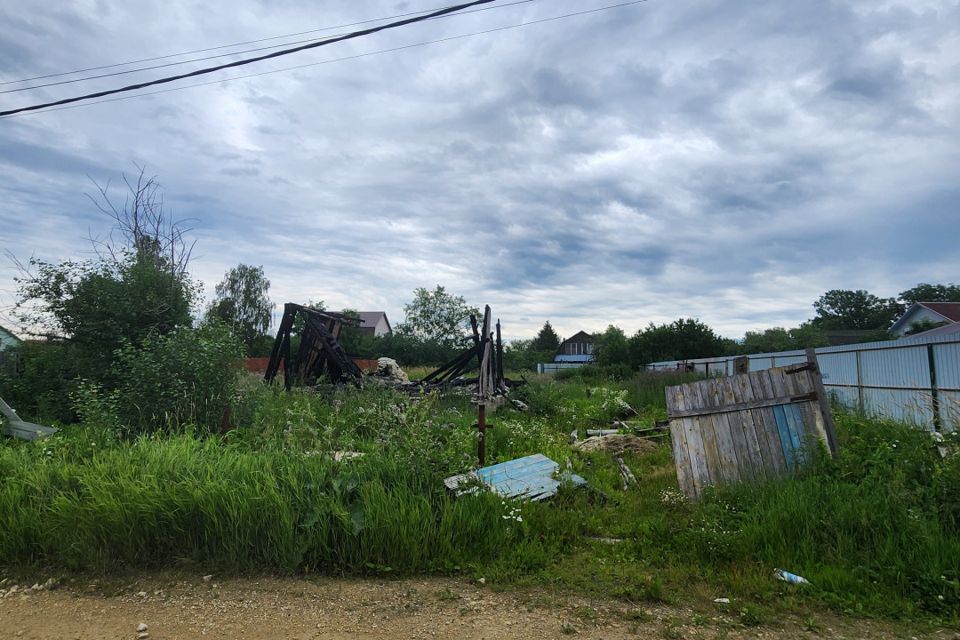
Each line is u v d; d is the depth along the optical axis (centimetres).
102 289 1260
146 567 452
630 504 631
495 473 636
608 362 3738
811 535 470
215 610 382
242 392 920
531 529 514
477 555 465
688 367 2462
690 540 492
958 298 6450
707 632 354
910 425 768
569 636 346
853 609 381
